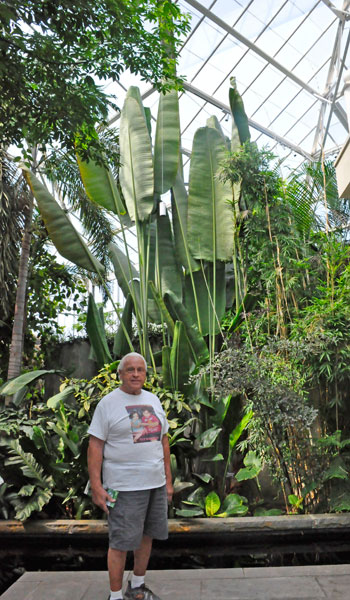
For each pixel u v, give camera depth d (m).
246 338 5.81
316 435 5.10
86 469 4.73
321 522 4.19
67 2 2.99
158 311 8.11
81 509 4.63
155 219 8.45
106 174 7.77
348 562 3.87
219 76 13.38
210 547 4.27
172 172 7.58
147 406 2.52
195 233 7.19
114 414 2.44
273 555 4.09
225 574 2.93
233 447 5.36
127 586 2.63
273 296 5.82
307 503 4.61
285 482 4.75
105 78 3.72
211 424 5.71
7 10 2.86
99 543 4.36
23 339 8.76
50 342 9.55
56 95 3.51
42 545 4.37
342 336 4.66
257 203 6.14
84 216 8.57
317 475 4.48
